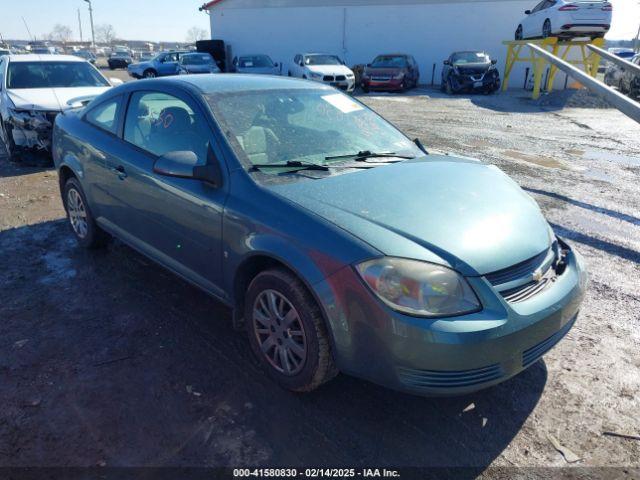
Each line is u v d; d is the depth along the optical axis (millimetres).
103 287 3914
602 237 5059
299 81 3943
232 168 2893
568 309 2547
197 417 2570
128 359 3025
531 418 2598
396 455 2359
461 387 2244
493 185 3051
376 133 3693
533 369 2996
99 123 4121
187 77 3719
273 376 2812
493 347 2225
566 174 7410
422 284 2215
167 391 2752
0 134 8719
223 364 2992
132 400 2678
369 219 2469
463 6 23891
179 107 3348
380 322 2232
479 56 19953
